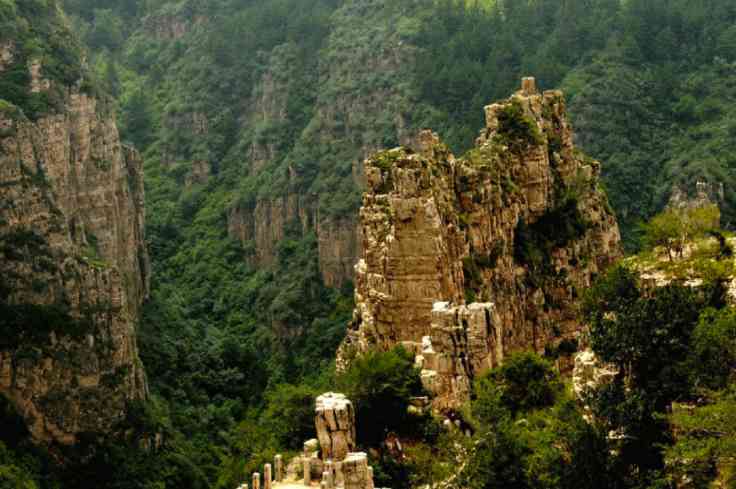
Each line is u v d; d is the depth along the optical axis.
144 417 185.88
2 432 166.25
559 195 144.25
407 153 120.19
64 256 186.88
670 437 79.44
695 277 91.62
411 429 97.69
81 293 186.00
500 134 140.75
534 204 140.00
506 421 87.12
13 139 187.75
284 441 119.75
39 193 189.00
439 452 91.31
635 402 80.62
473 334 100.31
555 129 149.62
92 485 172.75
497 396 93.94
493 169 132.62
